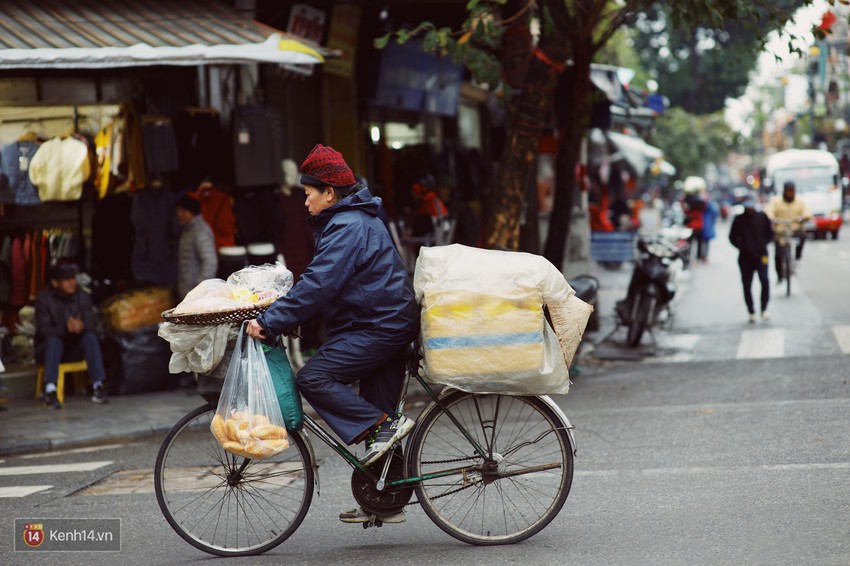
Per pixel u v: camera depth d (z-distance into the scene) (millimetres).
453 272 6008
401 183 19312
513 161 13609
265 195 14023
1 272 13789
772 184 45844
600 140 33938
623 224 35250
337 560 6031
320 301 5879
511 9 14094
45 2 12977
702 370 13203
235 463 6324
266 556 6230
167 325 5949
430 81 18891
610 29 15023
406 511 7160
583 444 9055
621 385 12484
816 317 17766
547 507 6258
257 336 5891
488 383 5984
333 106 16891
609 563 5676
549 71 13477
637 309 15422
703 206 33031
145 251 13445
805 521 6258
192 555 6320
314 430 6207
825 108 74250
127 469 9023
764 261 17641
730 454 8273
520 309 5945
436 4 16688
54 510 7551
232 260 13602
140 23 12367
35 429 11000
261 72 15133
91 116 13594
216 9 13227
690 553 5766
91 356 12531
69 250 13852
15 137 13531
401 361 6230
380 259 6008
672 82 64000
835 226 44281
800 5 12602
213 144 13734
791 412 9938
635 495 7172
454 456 6297
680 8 11945
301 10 14547
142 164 13234
